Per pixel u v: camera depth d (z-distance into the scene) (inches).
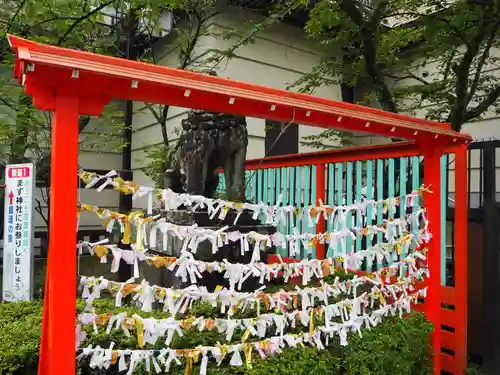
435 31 221.6
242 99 89.1
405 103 349.4
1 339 115.5
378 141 364.8
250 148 326.3
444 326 166.4
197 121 157.1
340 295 164.4
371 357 120.3
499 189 292.8
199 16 243.6
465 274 158.2
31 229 176.4
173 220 162.2
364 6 249.8
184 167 158.2
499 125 315.9
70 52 71.4
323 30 272.4
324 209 114.8
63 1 204.8
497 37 272.4
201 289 93.0
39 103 74.5
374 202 130.3
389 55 278.1
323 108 102.7
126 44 273.1
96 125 289.1
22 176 179.2
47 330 82.8
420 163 196.7
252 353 112.7
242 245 99.9
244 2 301.9
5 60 197.3
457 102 224.2
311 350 115.0
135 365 98.6
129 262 84.8
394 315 146.9
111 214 83.5
